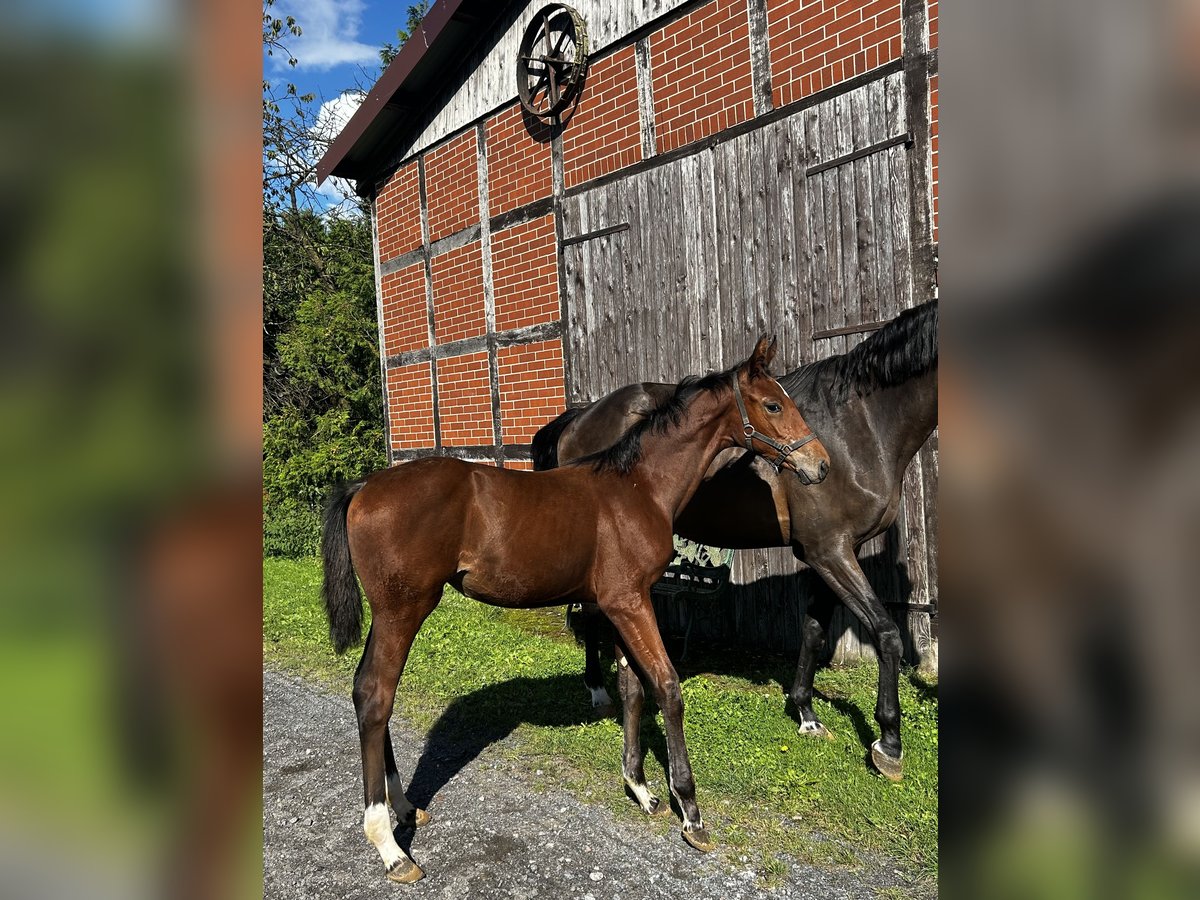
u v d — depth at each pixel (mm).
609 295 5766
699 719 3705
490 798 3041
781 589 4816
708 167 5000
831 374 3467
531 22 6051
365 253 13125
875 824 2707
